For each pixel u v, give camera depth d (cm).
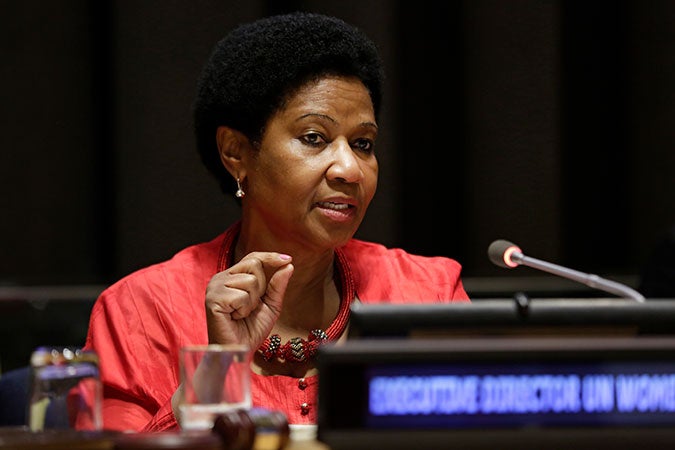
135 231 1145
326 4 1163
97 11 1164
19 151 1152
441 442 330
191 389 378
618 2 1221
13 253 1151
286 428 349
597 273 1215
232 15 1157
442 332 356
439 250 1195
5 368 989
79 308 1009
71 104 1160
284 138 567
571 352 335
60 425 374
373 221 1167
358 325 356
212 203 1148
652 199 1218
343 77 572
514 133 1195
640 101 1222
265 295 512
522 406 333
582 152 1219
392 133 1170
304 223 565
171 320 577
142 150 1148
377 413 330
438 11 1194
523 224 1190
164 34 1152
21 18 1152
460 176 1198
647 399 336
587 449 332
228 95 586
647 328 362
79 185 1161
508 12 1195
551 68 1192
